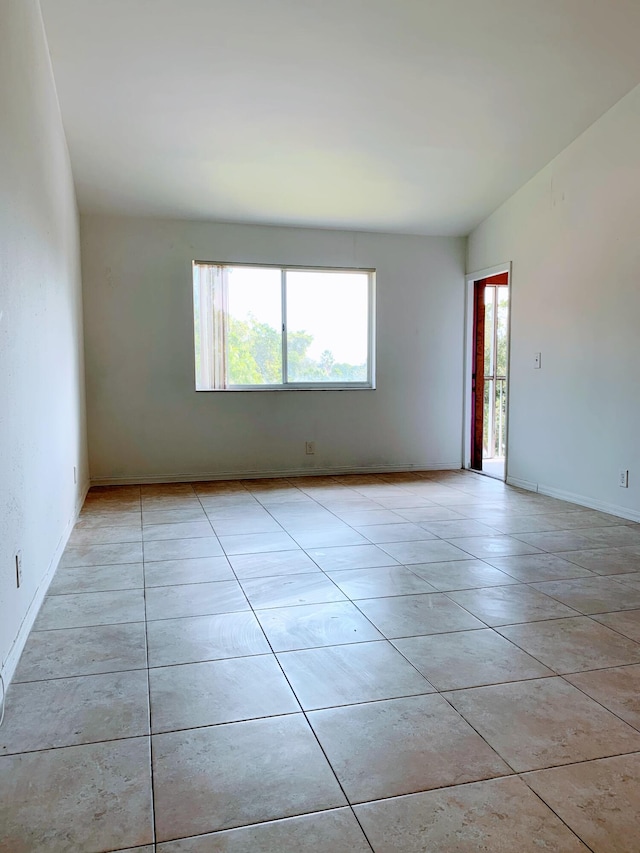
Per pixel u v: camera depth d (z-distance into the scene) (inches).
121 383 216.4
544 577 118.2
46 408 116.3
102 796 57.2
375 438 243.4
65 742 65.4
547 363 194.1
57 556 125.3
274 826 53.6
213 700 74.0
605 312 168.2
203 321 224.1
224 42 132.6
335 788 58.6
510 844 51.8
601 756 63.6
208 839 52.1
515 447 213.5
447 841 52.1
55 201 138.5
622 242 160.9
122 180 190.1
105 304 212.8
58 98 148.3
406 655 85.8
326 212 217.6
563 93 154.6
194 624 96.0
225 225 222.7
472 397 253.1
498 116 163.5
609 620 98.2
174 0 120.3
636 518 160.2
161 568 123.5
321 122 163.6
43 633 92.8
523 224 204.4
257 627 94.9
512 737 66.9
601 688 77.3
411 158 183.8
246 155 179.0
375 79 146.6
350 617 98.8
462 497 194.9
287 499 192.7
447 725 69.0
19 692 75.7
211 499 192.9
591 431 175.8
